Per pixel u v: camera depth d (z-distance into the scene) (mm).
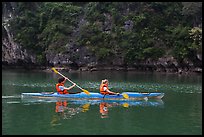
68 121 14586
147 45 55375
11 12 67312
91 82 34438
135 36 56562
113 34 58531
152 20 58250
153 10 59625
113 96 20516
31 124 14023
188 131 13211
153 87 29469
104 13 61781
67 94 20391
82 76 43312
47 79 37781
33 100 20062
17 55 63656
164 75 45438
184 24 58781
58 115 15781
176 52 52375
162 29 57781
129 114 16188
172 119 15242
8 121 14547
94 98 20375
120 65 56500
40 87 28516
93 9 62594
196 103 19750
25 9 66375
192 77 41656
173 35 55031
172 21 59219
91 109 17312
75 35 60438
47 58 59875
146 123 14414
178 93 24938
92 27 59500
